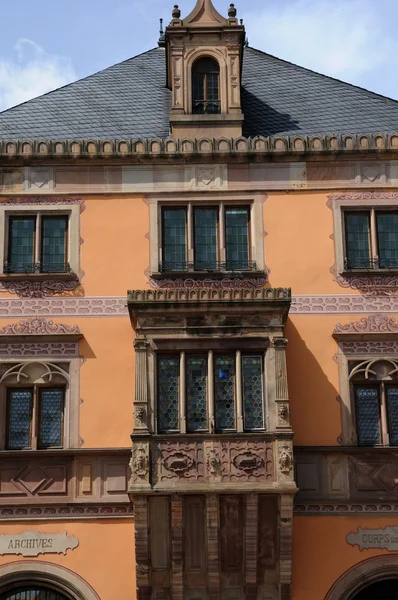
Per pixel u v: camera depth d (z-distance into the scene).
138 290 23.50
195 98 26.58
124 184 25.39
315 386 23.95
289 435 22.31
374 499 23.20
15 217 25.23
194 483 22.11
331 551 22.92
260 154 25.45
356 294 24.64
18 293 24.56
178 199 25.27
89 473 23.30
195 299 23.25
